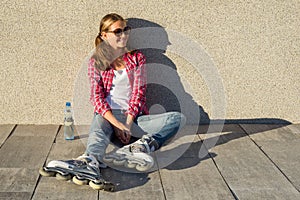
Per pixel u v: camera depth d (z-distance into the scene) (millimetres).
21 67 4215
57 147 3848
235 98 4391
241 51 4289
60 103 4312
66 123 3996
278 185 3275
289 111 4438
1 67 4203
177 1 4160
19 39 4156
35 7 4098
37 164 3516
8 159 3584
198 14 4195
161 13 4176
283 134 4223
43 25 4137
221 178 3367
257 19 4227
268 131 4289
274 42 4277
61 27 4148
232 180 3336
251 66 4324
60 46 4188
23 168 3439
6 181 3236
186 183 3281
